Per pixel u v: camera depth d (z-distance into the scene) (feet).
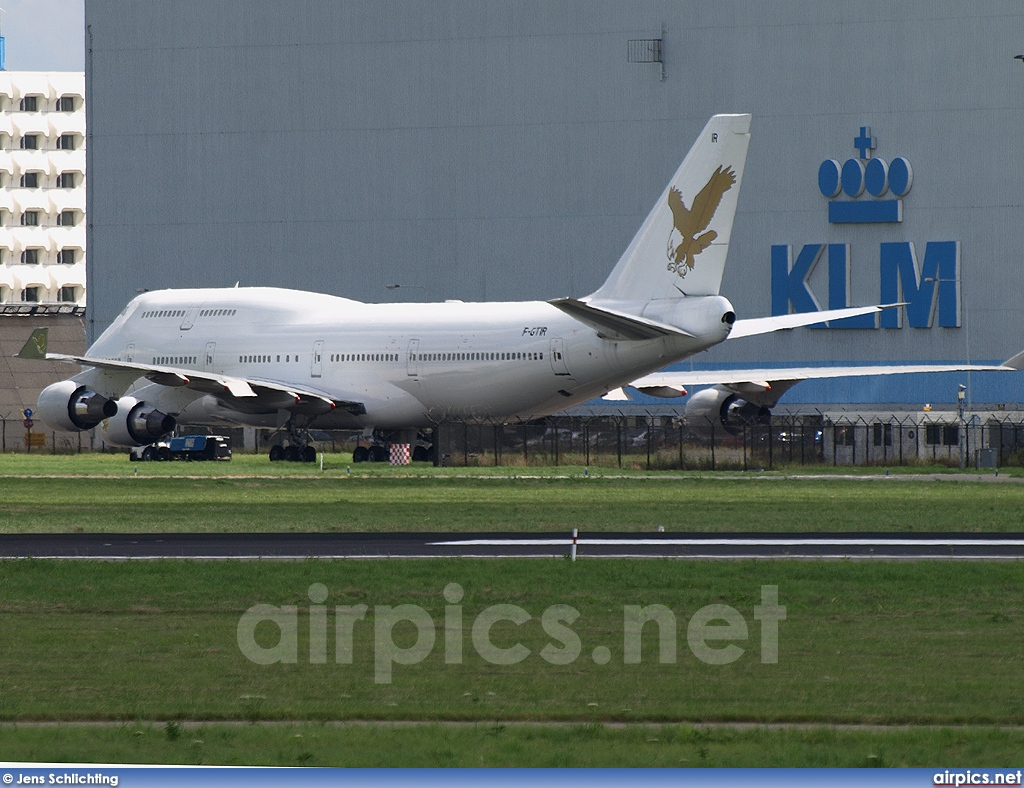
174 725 178.70
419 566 335.26
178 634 246.68
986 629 250.78
